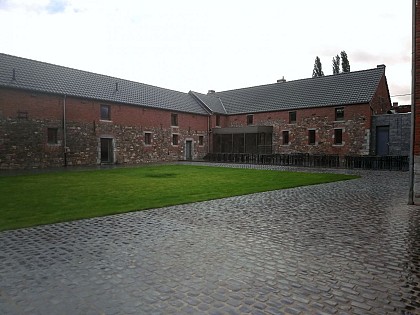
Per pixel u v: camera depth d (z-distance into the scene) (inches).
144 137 1075.9
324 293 129.6
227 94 1453.0
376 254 175.3
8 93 756.6
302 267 157.0
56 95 845.8
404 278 144.1
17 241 197.9
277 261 165.0
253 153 1168.8
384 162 806.5
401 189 419.8
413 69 330.0
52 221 244.8
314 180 521.7
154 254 175.5
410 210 288.7
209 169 761.6
